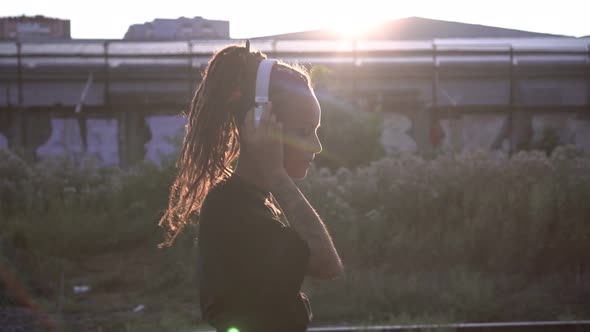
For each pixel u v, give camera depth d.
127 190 11.69
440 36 52.34
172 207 1.52
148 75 33.81
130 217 10.91
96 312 7.27
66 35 46.91
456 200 10.14
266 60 1.41
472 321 6.78
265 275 1.24
